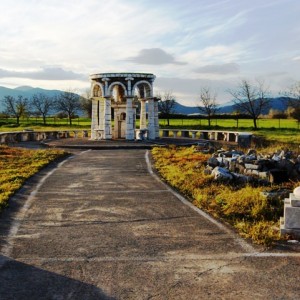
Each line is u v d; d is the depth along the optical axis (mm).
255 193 10242
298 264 6254
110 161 19078
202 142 30281
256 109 57625
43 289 5371
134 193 11617
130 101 30875
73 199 10812
